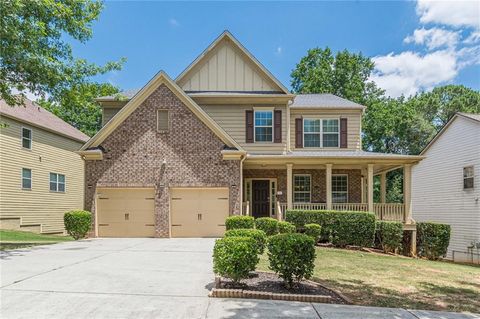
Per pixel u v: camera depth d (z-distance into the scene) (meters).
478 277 9.00
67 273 7.38
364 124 35.09
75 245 12.22
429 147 22.56
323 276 7.99
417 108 39.09
